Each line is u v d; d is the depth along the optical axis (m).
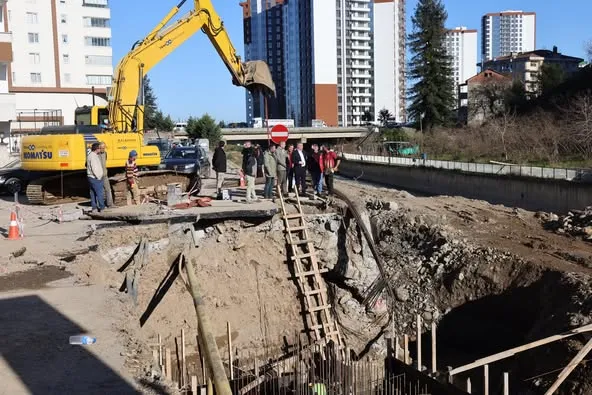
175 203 16.83
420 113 77.44
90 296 9.33
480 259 16.02
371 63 129.75
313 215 17.50
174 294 14.68
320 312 16.44
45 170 17.92
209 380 5.96
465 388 12.37
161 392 6.11
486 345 14.75
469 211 21.75
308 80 127.50
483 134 57.97
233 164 44.06
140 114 19.70
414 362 13.68
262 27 149.00
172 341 14.29
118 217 14.79
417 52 77.12
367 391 12.02
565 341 11.15
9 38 44.62
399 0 132.12
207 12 20.38
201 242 15.81
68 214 15.28
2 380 6.26
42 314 8.41
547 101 60.88
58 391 6.02
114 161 18.20
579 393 10.16
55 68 65.50
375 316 16.78
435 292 16.31
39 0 64.12
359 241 17.58
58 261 11.48
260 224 16.66
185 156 29.05
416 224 19.16
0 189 22.25
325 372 12.42
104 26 67.94
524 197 35.19
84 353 7.02
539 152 46.06
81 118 21.12
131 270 12.86
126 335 7.74
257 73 21.25
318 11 121.88
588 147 42.41
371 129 81.12
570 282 13.17
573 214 20.39
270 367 13.58
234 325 15.59
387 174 54.88
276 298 16.42
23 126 57.94
